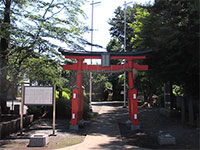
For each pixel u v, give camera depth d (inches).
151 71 482.6
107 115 645.9
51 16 462.9
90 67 426.0
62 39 441.1
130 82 417.4
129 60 415.2
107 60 416.5
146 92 927.0
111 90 1705.2
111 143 299.1
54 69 474.9
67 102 565.6
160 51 412.5
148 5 531.5
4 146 274.8
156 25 430.0
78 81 428.1
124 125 462.3
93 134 366.3
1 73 398.9
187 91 423.8
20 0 428.1
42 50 453.1
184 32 380.8
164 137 280.1
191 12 376.2
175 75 404.2
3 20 437.7
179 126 385.1
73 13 472.1
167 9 462.9
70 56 424.2
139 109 785.6
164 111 561.6
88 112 588.1
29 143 278.1
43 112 559.8
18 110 518.3
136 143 295.9
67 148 269.1
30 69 449.1
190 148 252.5
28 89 358.9
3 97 445.4
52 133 362.3
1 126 317.4
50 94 357.7
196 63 344.8
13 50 446.3
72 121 409.7
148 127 407.8
